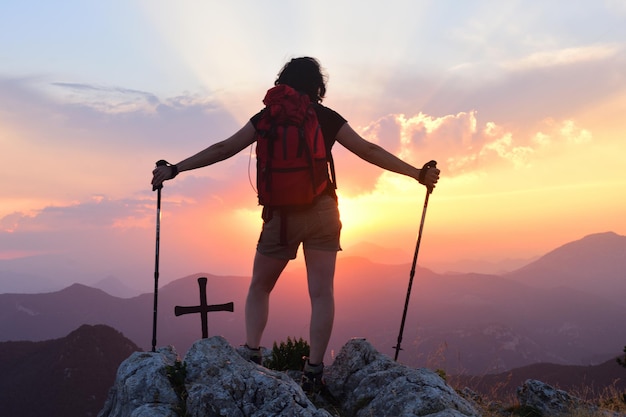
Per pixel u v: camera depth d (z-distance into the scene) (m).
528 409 4.05
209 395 2.51
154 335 3.02
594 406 4.23
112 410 2.87
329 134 2.94
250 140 2.95
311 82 3.02
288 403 2.48
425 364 3.45
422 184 3.04
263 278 3.07
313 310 3.01
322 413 2.49
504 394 4.23
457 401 2.82
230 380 2.57
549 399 4.13
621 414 3.97
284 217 2.89
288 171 2.75
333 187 2.96
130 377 2.74
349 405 3.06
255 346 3.12
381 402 2.88
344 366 3.29
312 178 2.76
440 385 2.90
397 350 3.29
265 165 2.78
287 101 2.78
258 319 3.10
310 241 2.96
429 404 2.73
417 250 3.19
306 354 3.55
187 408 2.54
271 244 2.99
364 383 3.08
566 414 3.96
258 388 2.55
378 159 3.01
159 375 2.72
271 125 2.76
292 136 2.73
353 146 2.96
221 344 2.90
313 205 2.87
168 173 2.92
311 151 2.76
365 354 3.30
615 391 4.40
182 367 2.74
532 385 4.21
